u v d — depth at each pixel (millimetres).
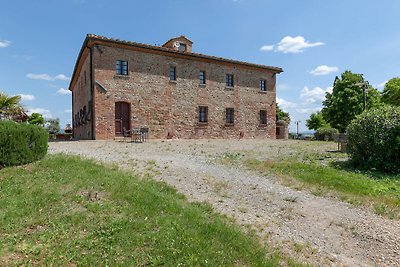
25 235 4117
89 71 19281
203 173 8547
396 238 5293
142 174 7781
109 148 13086
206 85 23344
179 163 9789
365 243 5152
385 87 38219
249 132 25844
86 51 19828
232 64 24906
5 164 7344
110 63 18781
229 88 24766
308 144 19438
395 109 10977
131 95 19516
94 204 5109
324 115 38938
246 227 5270
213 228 4793
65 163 7840
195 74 22781
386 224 5840
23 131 7637
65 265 3523
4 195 5441
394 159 10398
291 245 4879
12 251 3715
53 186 5898
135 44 19422
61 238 4070
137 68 19859
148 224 4602
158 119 20688
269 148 16031
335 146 17781
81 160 8367
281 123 31344
